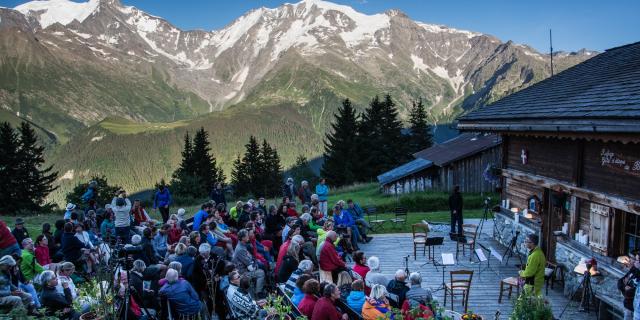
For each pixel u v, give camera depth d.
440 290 14.30
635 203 10.79
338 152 64.94
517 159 17.67
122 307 8.96
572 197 13.91
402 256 18.03
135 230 17.42
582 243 13.39
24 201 52.44
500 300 13.36
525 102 16.92
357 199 34.59
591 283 12.48
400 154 65.56
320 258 12.86
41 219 30.22
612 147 11.80
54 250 14.20
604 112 10.63
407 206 29.33
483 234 21.16
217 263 10.64
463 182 32.84
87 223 16.38
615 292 11.64
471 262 17.05
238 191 74.50
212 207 17.05
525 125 14.28
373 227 23.03
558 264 14.39
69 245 13.06
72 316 9.15
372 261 11.80
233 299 9.84
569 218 14.38
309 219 16.56
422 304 9.28
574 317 12.26
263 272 12.97
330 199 36.53
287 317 9.05
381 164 64.69
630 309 10.23
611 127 10.16
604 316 12.04
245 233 12.88
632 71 13.23
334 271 12.87
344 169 64.19
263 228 17.69
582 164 13.16
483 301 13.41
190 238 13.45
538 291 12.09
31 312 8.44
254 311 9.65
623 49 17.34
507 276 15.52
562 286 14.51
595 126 10.73
